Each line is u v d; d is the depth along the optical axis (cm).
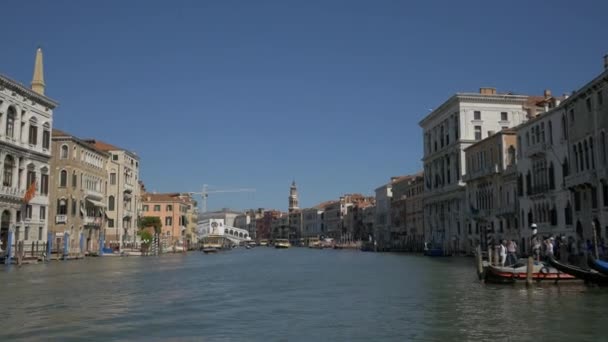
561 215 4731
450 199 8238
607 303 2131
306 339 1549
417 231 10738
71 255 6203
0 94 4981
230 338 1565
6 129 5122
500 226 6206
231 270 4672
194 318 1908
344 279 3588
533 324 1731
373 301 2352
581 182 4225
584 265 3378
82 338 1554
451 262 5697
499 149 6181
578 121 4403
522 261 3222
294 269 4869
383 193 13588
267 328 1717
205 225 17200
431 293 2589
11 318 1872
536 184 5219
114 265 5175
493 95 7969
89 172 7275
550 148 4922
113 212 8188
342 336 1588
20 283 3062
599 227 4059
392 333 1625
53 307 2131
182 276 3878
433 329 1677
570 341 1495
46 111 5841
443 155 8556
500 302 2212
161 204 12250
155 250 8844
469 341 1504
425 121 9481
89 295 2534
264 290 2872
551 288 2625
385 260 6669
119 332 1645
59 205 6606
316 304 2272
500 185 6219
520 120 8025
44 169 5822
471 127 7950
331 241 17738
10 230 4900
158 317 1927
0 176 5034
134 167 9044
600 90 4047
